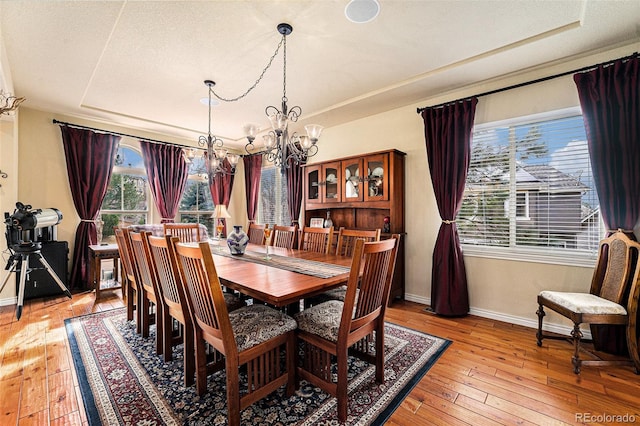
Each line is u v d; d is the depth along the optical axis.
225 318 1.43
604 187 2.29
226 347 1.42
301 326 1.75
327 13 1.96
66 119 3.94
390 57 2.54
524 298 2.82
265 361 1.62
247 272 2.00
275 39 2.26
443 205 3.17
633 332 1.99
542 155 2.77
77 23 2.04
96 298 3.46
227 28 2.12
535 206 2.81
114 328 2.69
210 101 3.50
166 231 3.62
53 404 1.65
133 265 2.51
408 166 3.62
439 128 3.21
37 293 3.52
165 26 2.10
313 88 3.17
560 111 2.64
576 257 2.56
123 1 1.83
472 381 1.89
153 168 4.68
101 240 4.36
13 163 3.36
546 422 1.53
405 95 3.31
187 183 5.41
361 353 2.00
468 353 2.26
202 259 1.40
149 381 1.88
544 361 2.15
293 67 2.71
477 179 3.15
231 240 2.70
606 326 2.23
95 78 2.90
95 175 4.07
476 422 1.53
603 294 2.20
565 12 1.95
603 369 2.04
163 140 4.89
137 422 1.52
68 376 1.93
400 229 3.54
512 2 1.87
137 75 2.84
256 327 1.62
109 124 4.30
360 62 2.62
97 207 4.07
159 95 3.32
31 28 2.08
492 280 3.01
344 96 3.39
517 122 2.90
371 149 3.97
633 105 2.18
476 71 2.75
